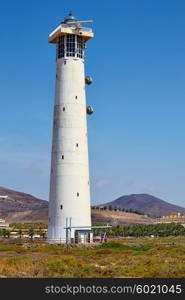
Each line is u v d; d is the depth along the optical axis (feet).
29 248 312.71
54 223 352.49
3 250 297.53
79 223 350.02
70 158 357.41
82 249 301.22
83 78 378.12
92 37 381.40
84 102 375.25
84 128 369.50
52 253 277.64
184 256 237.66
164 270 183.62
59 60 377.09
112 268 191.21
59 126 364.58
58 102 370.12
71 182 353.92
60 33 373.81
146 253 266.36
